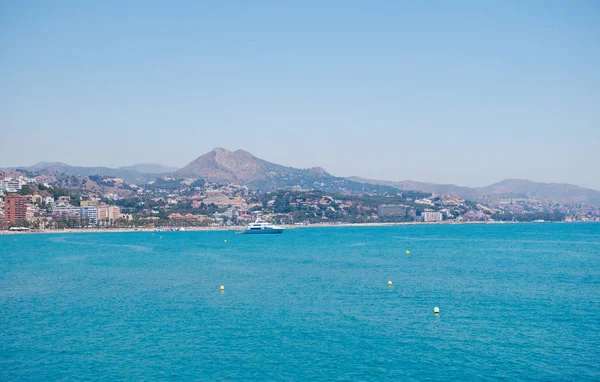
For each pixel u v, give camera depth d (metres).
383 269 131.62
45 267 144.38
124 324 71.38
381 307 81.06
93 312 79.00
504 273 121.00
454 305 82.00
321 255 180.62
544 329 67.00
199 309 80.62
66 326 70.50
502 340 62.41
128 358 57.38
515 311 77.31
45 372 53.59
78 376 52.47
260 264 148.25
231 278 115.81
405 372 52.88
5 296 93.38
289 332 66.81
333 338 64.06
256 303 85.06
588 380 50.16
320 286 102.19
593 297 87.88
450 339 63.12
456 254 180.25
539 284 102.75
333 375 52.34
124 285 105.94
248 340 63.50
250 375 52.44
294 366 54.69
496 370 52.97
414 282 106.62
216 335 65.81
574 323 69.81
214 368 54.31
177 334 66.25
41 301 88.12
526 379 50.66
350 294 92.56
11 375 52.88
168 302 86.44
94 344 62.28
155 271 131.50
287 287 101.25
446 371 52.97
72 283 109.62
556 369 52.94
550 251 192.12
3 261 164.88
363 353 58.47
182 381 51.06
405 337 64.19
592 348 59.09
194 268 138.25
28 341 63.62
